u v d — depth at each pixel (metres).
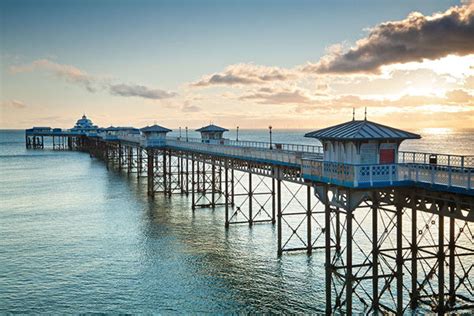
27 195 66.62
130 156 93.56
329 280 25.19
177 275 31.88
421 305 26.09
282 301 27.38
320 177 25.17
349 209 23.42
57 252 37.66
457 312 25.12
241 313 25.89
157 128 65.50
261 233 42.16
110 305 27.23
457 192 19.62
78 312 26.38
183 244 39.25
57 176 88.81
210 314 25.88
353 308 26.14
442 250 24.77
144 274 32.19
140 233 43.31
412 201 23.00
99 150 135.88
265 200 59.50
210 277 31.33
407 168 22.53
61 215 52.16
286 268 32.59
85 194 66.75
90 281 31.03
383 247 36.78
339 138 23.08
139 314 26.05
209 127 63.50
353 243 37.97
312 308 26.39
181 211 52.97
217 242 39.56
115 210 54.44
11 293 29.11
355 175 22.25
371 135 22.75
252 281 30.45
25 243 40.41
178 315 25.83
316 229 42.97
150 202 59.16
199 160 52.00
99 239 41.50
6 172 97.12
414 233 24.45
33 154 150.50
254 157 37.47
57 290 29.55
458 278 27.22
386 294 27.91
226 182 45.16
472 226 43.69
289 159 32.44
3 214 53.12
